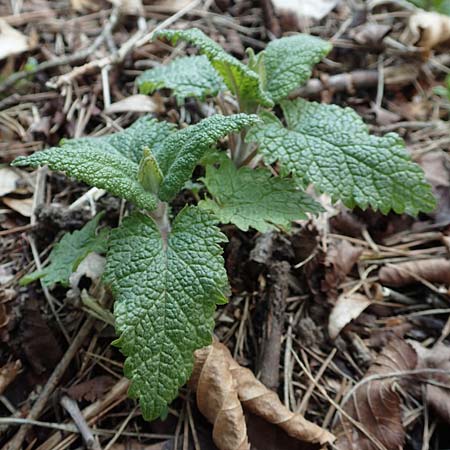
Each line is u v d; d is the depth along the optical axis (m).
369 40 0.35
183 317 0.18
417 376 0.23
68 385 0.22
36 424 0.21
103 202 0.26
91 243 0.22
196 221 0.20
